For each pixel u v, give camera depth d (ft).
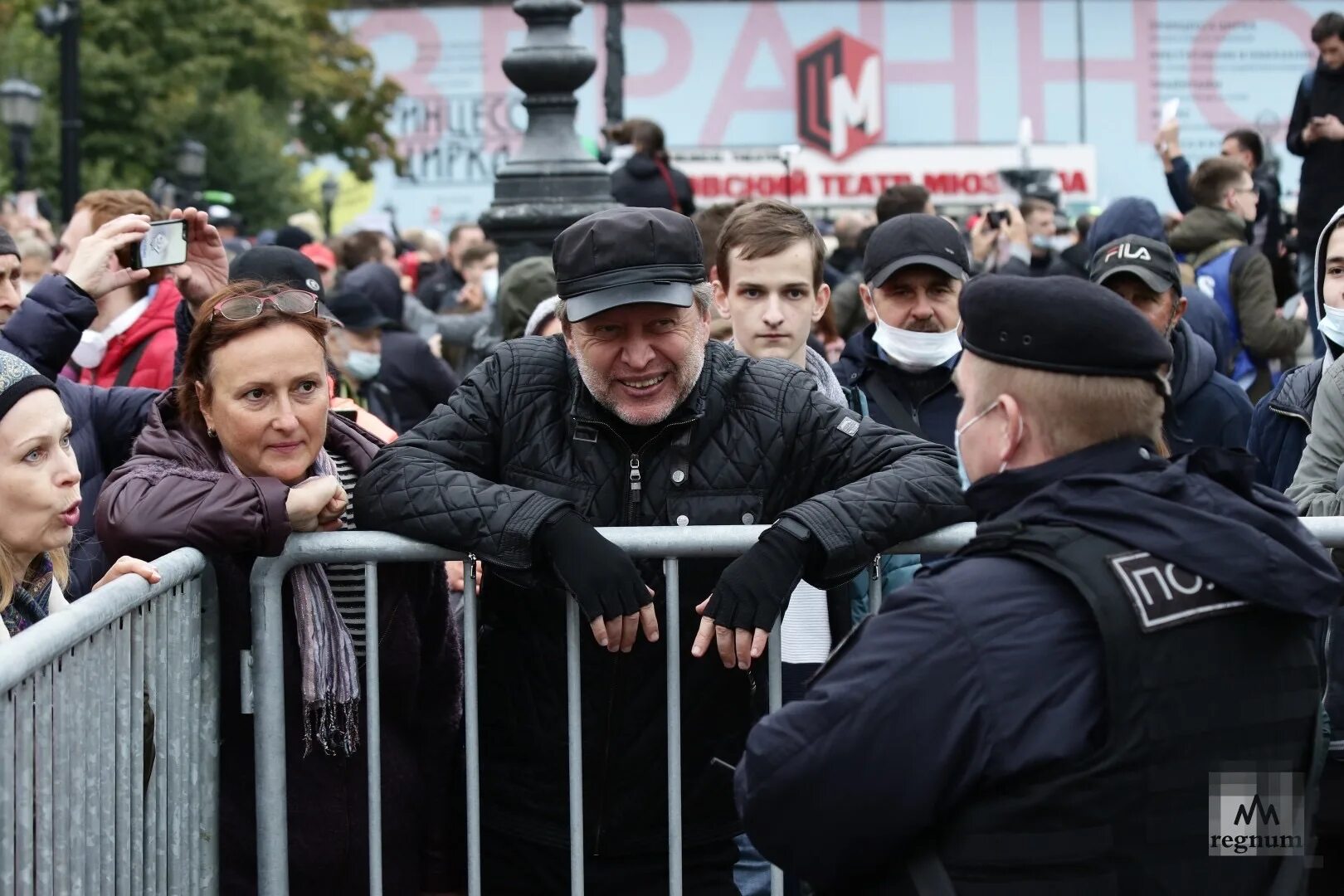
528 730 10.42
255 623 10.09
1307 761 7.89
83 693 8.01
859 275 25.20
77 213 16.52
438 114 162.20
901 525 9.86
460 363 34.68
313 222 52.13
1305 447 13.70
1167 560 7.43
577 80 24.77
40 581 9.68
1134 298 15.76
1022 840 7.36
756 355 14.24
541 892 10.66
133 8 102.12
